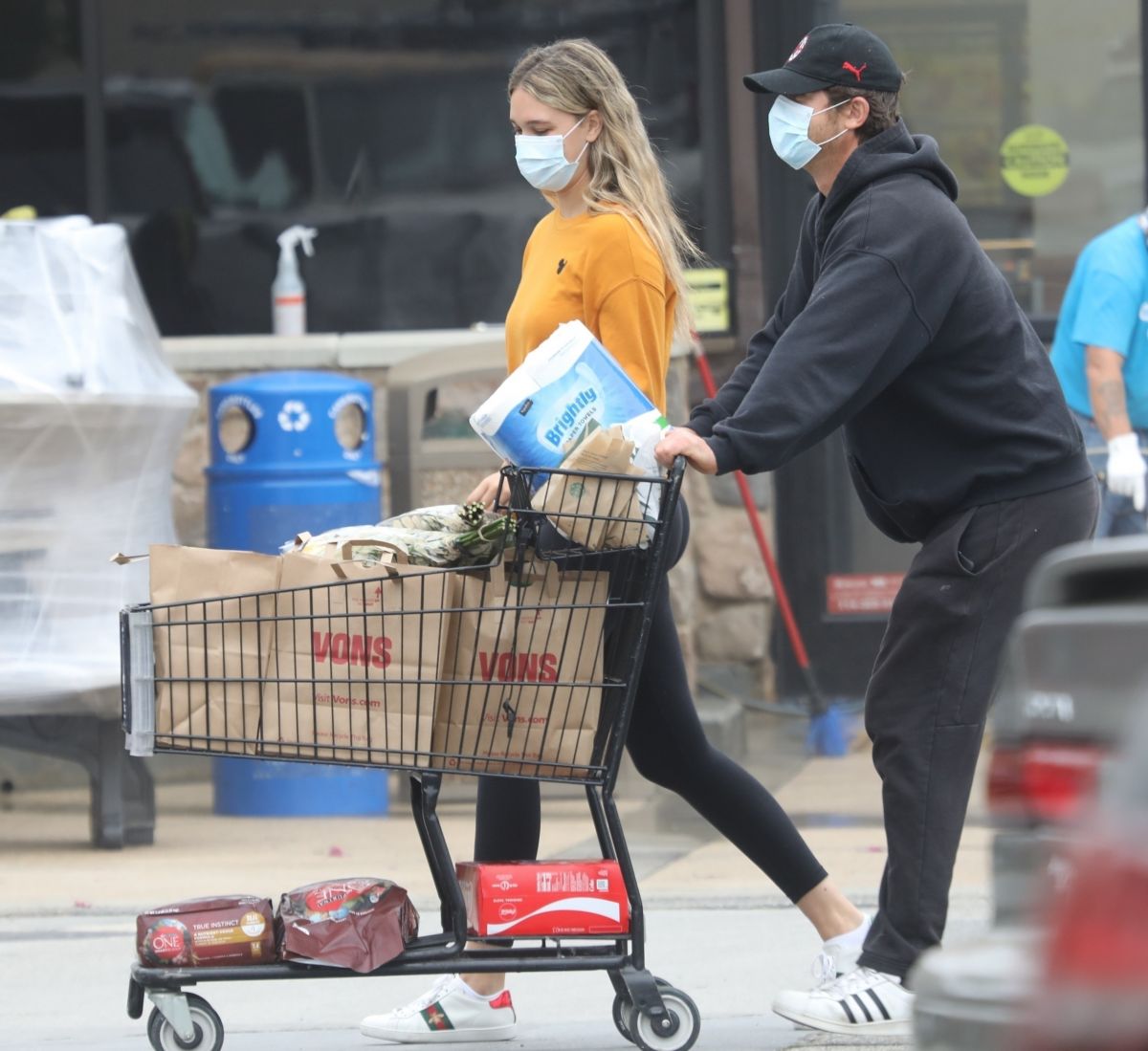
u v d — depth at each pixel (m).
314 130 35.34
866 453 16.09
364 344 33.00
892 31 34.28
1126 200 34.16
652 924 21.00
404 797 29.45
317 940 14.78
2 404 24.19
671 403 31.80
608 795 15.08
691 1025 15.34
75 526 24.95
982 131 34.38
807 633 34.28
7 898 22.48
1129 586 7.89
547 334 16.31
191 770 31.23
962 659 15.49
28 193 35.28
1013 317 15.69
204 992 18.73
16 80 35.19
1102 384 29.08
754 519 32.62
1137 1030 6.47
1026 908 8.06
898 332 15.13
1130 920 6.60
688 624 32.75
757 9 34.16
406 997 18.41
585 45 16.62
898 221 15.27
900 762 15.67
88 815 27.91
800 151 16.06
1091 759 7.81
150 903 22.17
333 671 14.48
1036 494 15.48
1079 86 34.12
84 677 24.62
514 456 14.69
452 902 14.92
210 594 14.49
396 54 35.19
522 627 14.73
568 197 16.66
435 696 14.56
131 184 35.38
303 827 26.92
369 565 14.47
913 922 15.63
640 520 14.59
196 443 32.84
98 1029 17.19
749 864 24.08
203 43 35.25
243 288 35.44
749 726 33.78
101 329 25.39
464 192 35.34
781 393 14.84
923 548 15.80
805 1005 15.80
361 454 28.17
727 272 34.50
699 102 34.41
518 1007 17.94
